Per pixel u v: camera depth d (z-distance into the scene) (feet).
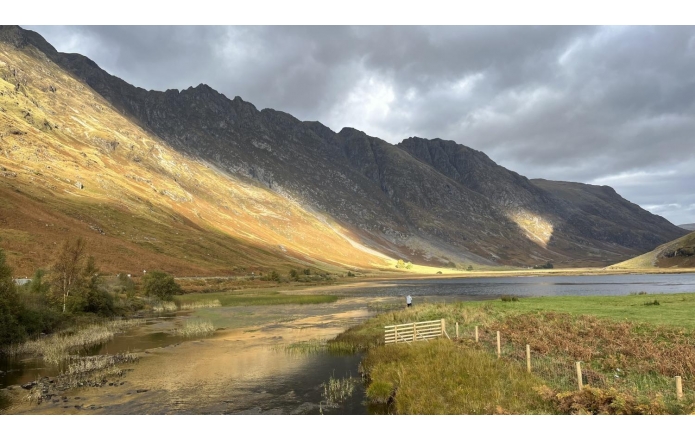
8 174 503.61
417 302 246.68
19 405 65.46
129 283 265.95
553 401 54.03
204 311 210.38
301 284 488.02
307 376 81.82
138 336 134.51
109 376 82.94
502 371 66.54
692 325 89.45
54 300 162.20
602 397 50.72
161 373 85.25
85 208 528.22
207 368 89.30
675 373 61.41
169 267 442.09
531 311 130.00
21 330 113.91
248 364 92.68
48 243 358.84
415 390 62.85
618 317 106.83
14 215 388.78
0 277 118.21
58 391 72.95
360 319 171.32
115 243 447.42
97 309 177.58
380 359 85.81
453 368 69.62
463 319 124.67
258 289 390.83
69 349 112.16
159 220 641.40
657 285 396.78
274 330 144.36
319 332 138.10
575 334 89.51
